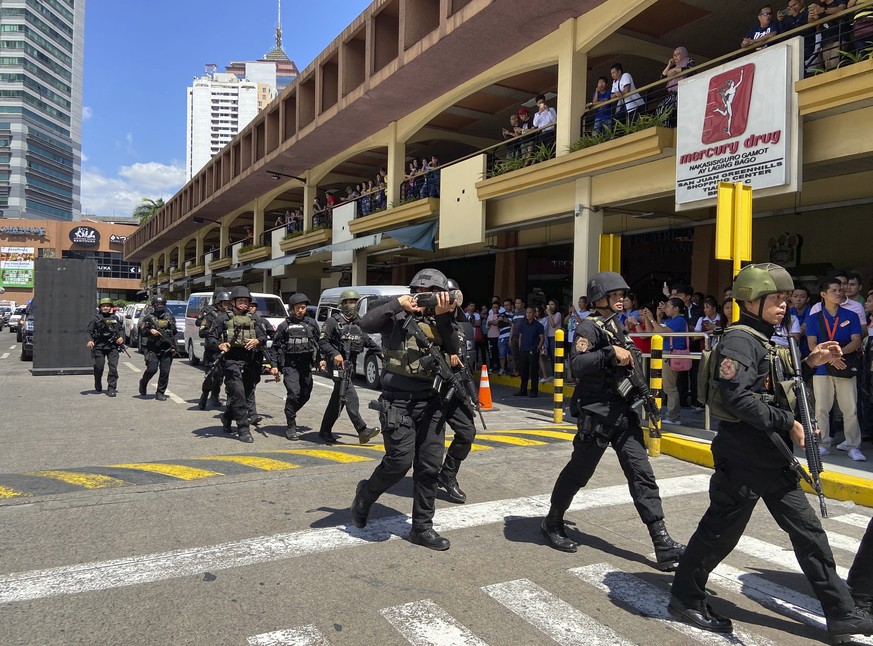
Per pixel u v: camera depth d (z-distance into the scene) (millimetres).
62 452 6879
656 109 10719
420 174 17453
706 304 9805
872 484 5676
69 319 15023
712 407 3096
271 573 3752
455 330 4410
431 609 3336
